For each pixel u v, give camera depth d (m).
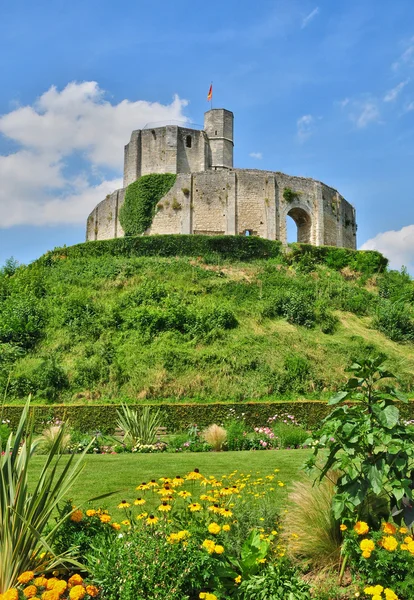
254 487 8.39
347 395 5.64
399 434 5.20
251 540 5.22
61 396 22.39
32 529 4.39
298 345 27.36
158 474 10.35
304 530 5.68
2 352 24.98
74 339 26.97
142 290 31.14
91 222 56.00
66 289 32.62
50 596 3.84
